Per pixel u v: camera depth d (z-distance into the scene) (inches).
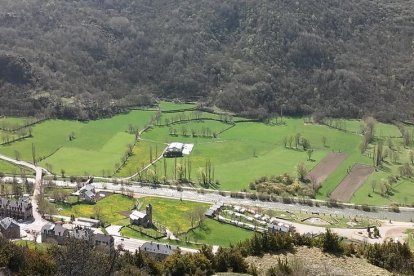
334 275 3540.8
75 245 3019.2
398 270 3782.0
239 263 3784.5
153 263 3944.4
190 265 3814.0
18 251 3742.6
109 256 3521.2
